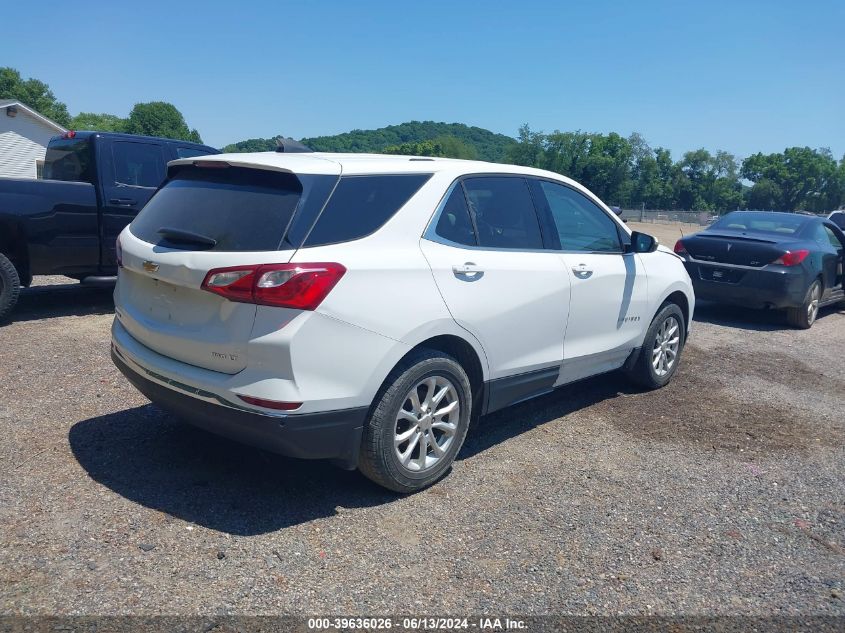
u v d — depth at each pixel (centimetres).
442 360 402
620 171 8588
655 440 511
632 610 308
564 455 475
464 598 309
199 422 374
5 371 584
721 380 679
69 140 835
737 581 335
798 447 511
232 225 366
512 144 8825
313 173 372
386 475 386
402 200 402
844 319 1089
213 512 370
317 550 340
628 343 576
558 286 484
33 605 288
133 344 409
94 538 339
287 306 340
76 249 778
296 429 346
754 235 997
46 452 432
